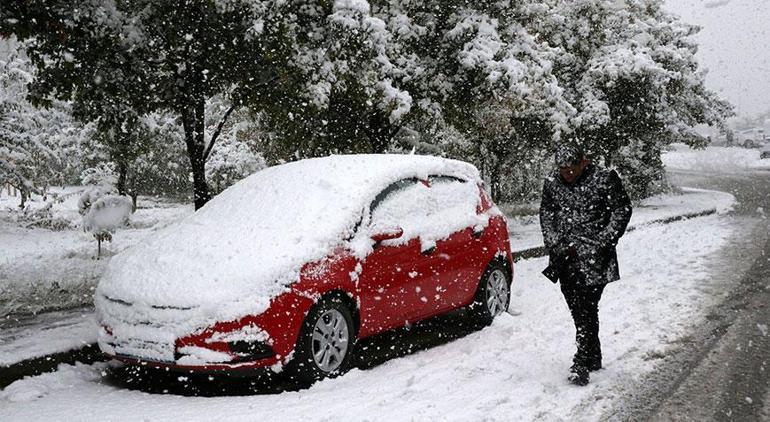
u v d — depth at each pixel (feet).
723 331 21.53
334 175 20.56
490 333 22.31
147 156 75.51
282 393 16.60
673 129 81.71
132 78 30.14
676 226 54.13
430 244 20.95
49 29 26.08
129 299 17.16
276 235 17.99
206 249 18.03
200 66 31.42
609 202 16.89
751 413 14.73
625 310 24.57
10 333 20.86
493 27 42.34
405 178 21.49
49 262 37.45
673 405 15.23
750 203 73.05
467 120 47.19
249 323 16.12
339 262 17.97
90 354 19.48
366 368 18.98
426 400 15.57
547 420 14.29
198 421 14.52
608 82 66.95
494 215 24.77
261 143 54.65
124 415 15.03
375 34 31.40
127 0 28.86
